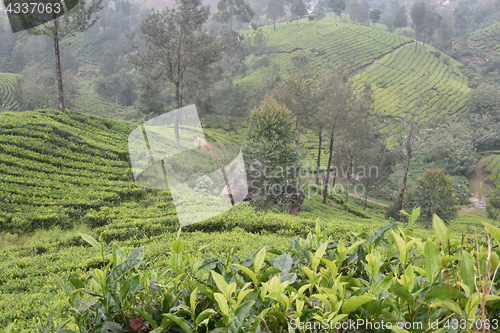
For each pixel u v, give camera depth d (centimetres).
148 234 942
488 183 4772
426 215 1698
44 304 468
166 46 2216
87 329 111
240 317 91
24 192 1238
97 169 1528
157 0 18325
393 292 97
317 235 163
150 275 132
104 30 12369
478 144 5625
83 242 943
